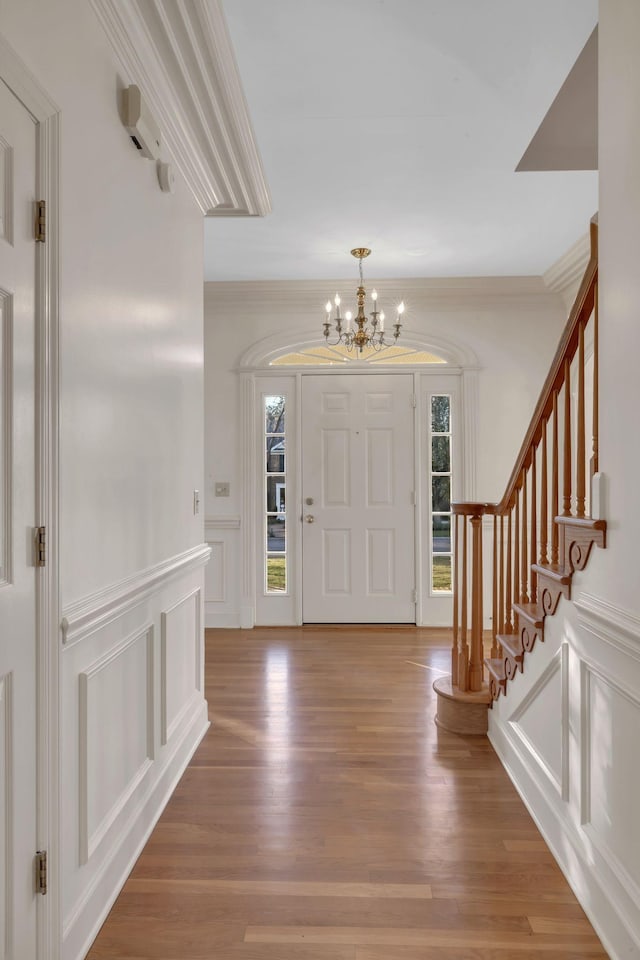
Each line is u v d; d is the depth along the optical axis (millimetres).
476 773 2686
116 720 1969
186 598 2836
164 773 2434
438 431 5418
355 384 5402
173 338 2633
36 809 1440
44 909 1457
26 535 1399
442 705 3168
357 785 2580
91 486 1758
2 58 1267
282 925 1753
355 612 5414
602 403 1786
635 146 1582
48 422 1479
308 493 5414
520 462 2787
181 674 2764
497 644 3154
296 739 3043
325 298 5336
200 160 2807
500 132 3014
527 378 5301
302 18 2250
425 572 5379
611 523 1710
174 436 2658
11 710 1336
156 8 1912
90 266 1750
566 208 3867
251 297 5328
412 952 1649
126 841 1998
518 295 5273
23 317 1387
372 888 1916
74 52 1644
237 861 2059
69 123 1611
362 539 5406
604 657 1742
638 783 1548
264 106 2789
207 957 1635
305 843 2160
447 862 2051
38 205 1447
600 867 1730
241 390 5371
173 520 2633
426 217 3980
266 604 5434
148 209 2285
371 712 3398
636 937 1514
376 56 2459
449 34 2338
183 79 2270
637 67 1567
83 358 1702
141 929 1740
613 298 1714
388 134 3023
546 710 2250
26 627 1396
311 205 3791
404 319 5336
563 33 2336
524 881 1956
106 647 1874
